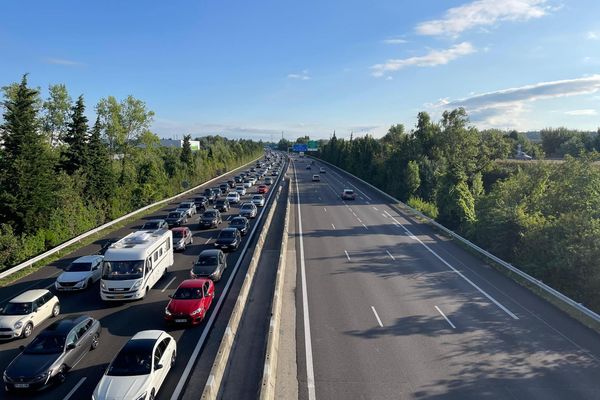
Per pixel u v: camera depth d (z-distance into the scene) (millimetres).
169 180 61562
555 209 30203
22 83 32844
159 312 18750
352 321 17562
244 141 186625
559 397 11898
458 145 70625
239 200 57219
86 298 20859
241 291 19266
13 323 16219
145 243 21859
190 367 13789
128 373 11844
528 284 22406
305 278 23641
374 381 12859
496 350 14875
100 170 42688
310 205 53844
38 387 12273
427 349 14992
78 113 42812
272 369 12930
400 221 42656
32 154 31750
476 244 31719
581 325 17078
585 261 20953
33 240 29562
